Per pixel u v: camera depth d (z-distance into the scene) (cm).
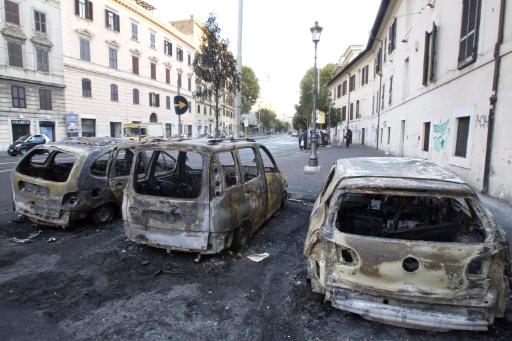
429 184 303
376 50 2817
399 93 1914
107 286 393
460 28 989
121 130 3994
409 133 1645
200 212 437
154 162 549
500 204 713
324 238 312
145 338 299
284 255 487
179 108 1096
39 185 564
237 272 431
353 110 3909
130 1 3991
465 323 278
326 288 311
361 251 294
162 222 452
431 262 279
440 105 1167
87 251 493
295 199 849
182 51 5300
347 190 316
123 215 481
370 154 2239
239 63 1297
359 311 296
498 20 773
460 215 355
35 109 2972
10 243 521
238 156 507
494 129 791
